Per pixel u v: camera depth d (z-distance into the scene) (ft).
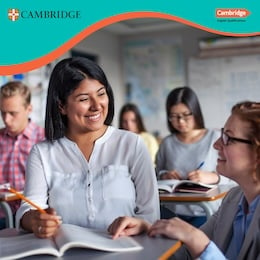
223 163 4.03
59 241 3.48
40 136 9.98
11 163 9.82
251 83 20.12
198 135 9.78
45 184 4.87
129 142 4.99
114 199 4.74
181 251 4.29
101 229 4.36
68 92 4.76
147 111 22.00
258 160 3.79
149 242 3.56
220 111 20.66
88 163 4.89
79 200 4.73
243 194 4.22
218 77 20.62
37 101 15.85
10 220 8.76
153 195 4.92
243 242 3.91
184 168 9.61
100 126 4.85
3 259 3.23
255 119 3.80
